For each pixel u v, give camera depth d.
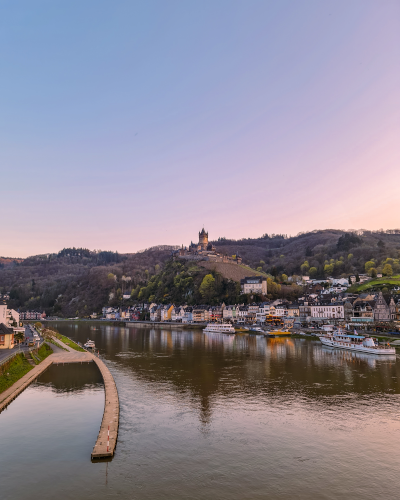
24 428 42.88
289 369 79.06
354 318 177.12
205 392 59.09
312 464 34.47
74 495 28.81
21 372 70.31
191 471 33.00
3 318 123.44
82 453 36.25
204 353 106.56
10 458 35.03
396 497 28.98
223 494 29.30
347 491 29.86
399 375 72.50
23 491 29.27
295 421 45.56
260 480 31.53
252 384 64.56
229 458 35.59
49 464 33.91
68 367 82.25
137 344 134.50
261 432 42.09
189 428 43.25
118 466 33.72
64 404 52.53
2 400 51.69
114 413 45.06
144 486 30.31
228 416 47.38
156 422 45.16
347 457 35.88
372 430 42.62
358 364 85.69
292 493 29.55
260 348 119.12
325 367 81.62
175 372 75.62
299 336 160.88
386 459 35.44
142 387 62.34
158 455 36.12
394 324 147.88
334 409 50.12
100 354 104.81
